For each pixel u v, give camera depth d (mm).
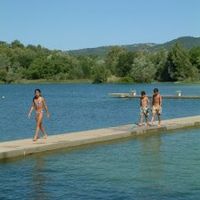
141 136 30188
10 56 176875
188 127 35031
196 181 18016
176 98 84750
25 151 22734
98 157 22906
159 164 21234
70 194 16281
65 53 187500
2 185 17406
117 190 16766
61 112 60750
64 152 24047
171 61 162625
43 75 175875
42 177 18672
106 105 74250
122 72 175375
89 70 176000
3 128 42656
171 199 15648
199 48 174500
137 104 75750
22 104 81375
